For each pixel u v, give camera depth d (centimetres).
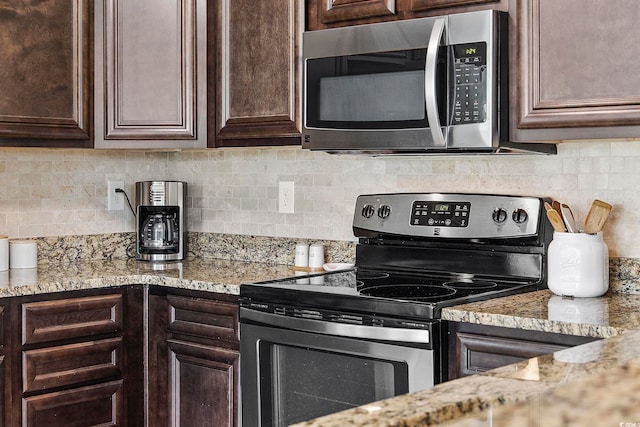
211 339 280
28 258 317
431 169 289
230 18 302
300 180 325
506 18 239
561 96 228
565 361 120
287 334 244
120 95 310
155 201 341
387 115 256
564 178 259
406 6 261
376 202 289
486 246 266
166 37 308
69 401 282
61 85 302
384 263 289
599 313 208
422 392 101
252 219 343
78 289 283
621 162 247
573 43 225
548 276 241
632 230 245
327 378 238
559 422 102
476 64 237
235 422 274
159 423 297
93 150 351
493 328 208
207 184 358
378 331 222
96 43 309
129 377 297
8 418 268
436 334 215
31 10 294
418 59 247
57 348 278
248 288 257
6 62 289
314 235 321
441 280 265
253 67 296
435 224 272
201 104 307
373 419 89
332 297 235
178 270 312
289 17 286
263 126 294
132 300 298
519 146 245
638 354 125
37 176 333
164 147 309
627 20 216
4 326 266
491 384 105
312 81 274
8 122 290
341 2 275
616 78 218
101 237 353
